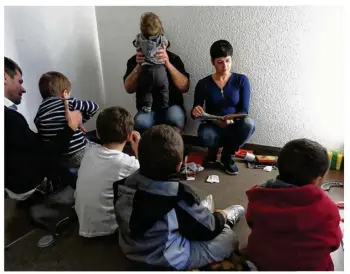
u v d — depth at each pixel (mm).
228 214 1239
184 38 1857
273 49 1676
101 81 2225
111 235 1242
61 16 1845
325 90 1649
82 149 1490
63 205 1407
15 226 1320
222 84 1689
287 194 885
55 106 1392
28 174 1353
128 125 1187
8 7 1572
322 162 913
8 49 1613
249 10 1647
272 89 1757
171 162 938
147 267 1051
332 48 1566
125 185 984
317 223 865
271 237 927
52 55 1845
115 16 1984
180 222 965
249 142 1933
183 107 1896
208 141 1714
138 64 1735
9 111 1260
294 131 1792
